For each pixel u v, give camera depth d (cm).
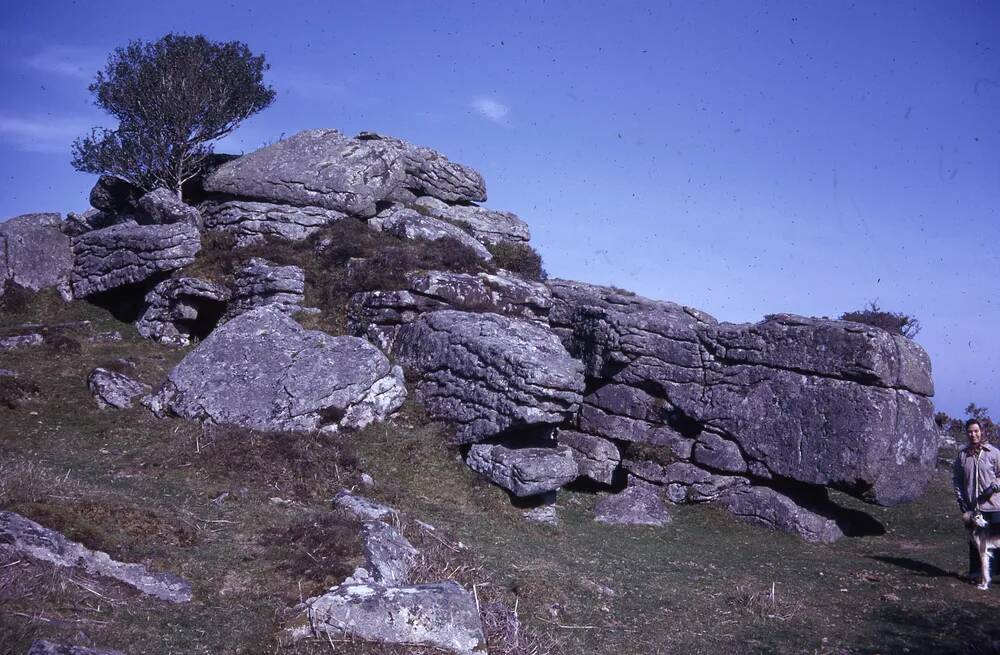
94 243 2419
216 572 887
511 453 1585
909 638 998
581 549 1354
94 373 1686
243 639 761
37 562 773
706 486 1820
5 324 2255
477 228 2936
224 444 1388
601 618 1000
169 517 1009
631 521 1661
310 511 1184
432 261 2203
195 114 2909
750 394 1814
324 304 2148
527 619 947
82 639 686
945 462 2322
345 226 2427
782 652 938
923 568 1380
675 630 988
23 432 1461
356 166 2572
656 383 1947
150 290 2297
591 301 2177
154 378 1769
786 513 1694
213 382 1588
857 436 1641
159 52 2948
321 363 1653
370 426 1647
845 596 1193
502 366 1638
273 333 1706
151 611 773
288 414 1555
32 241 2455
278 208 2466
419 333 1886
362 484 1394
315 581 889
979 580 1243
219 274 2266
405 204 2862
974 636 1005
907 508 1894
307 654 754
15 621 680
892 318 3066
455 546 1128
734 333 1861
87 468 1277
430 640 793
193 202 2892
